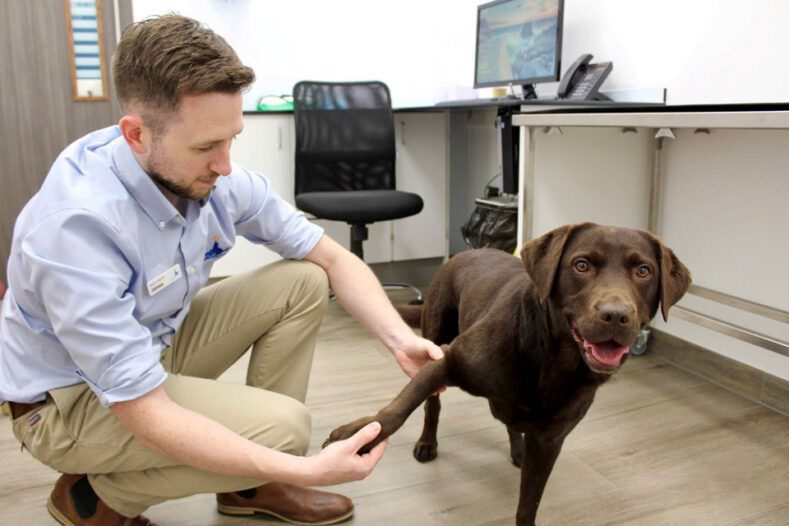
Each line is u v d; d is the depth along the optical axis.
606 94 2.80
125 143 1.09
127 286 1.10
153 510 1.54
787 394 2.10
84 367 1.03
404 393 1.25
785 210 2.12
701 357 2.41
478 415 2.05
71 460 1.20
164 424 1.03
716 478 1.72
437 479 1.69
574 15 2.98
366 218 3.07
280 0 3.80
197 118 0.98
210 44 0.99
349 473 1.10
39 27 3.44
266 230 1.45
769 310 2.08
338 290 1.53
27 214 1.07
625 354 1.15
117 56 1.01
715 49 2.29
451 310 1.76
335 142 3.42
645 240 1.21
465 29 3.86
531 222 2.39
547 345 1.23
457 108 3.44
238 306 1.45
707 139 2.38
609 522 1.52
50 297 1.00
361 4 3.94
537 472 1.35
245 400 1.22
